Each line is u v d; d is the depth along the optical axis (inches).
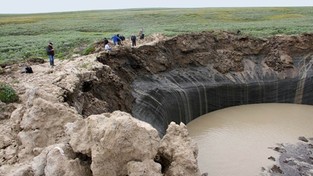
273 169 1012.5
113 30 2682.1
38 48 1736.0
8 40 2053.4
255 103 1755.7
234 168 1028.5
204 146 1204.5
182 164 478.6
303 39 1894.7
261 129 1379.2
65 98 796.6
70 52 1620.3
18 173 453.4
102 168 434.0
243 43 1887.3
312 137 1289.4
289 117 1536.7
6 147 556.7
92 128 467.2
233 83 1705.2
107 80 1095.6
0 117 689.0
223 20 3346.5
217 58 1788.9
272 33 2288.4
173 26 2851.9
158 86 1428.4
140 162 439.2
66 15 4379.9
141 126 464.1
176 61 1678.2
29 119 560.4
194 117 1547.7
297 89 1760.6
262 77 1772.9
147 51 1526.8
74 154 482.6
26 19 3740.2
